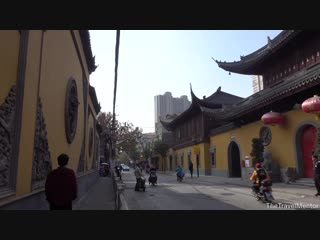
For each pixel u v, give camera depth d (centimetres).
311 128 1873
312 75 1691
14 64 579
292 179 1923
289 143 2027
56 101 942
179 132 5197
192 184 2372
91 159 2345
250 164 2511
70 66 1191
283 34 2381
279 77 2545
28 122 648
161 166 6531
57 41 936
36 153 725
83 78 1667
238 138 2834
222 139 3278
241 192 1678
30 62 647
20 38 609
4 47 526
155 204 1274
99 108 2712
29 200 660
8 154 554
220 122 3856
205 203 1269
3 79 525
